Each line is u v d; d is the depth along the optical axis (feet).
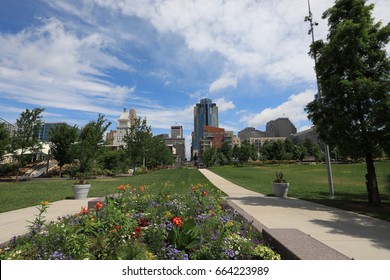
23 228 20.36
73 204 32.96
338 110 33.86
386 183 40.04
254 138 543.39
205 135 500.74
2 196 41.09
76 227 13.69
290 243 11.91
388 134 29.89
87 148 70.64
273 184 40.96
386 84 29.48
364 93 30.48
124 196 23.65
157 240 13.09
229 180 78.84
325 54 34.86
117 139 294.66
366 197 40.50
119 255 11.34
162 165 225.15
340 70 34.99
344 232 19.21
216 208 22.30
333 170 129.80
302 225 21.35
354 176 88.79
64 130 102.94
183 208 21.54
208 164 292.40
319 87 38.04
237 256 11.97
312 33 44.83
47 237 12.04
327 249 11.16
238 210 23.27
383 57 32.14
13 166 102.01
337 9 36.42
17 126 87.30
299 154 278.26
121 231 12.89
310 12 45.11
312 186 58.70
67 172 112.06
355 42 31.89
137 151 118.62
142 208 22.39
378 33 32.58
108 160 108.68
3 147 82.64
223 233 13.74
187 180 78.43
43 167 134.31
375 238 17.66
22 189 52.39
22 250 11.49
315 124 37.14
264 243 14.30
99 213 17.46
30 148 89.97
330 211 27.84
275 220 23.16
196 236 13.48
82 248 11.74
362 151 31.65
